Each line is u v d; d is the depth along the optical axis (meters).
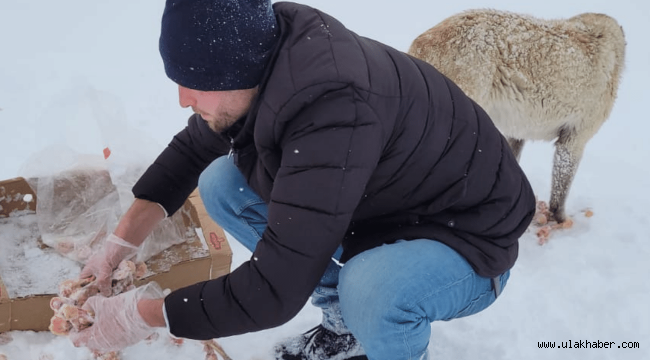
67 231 2.42
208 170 2.32
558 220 3.66
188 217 2.56
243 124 1.77
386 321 1.85
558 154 3.76
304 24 1.66
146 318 1.80
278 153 1.70
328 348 2.37
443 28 3.76
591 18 3.82
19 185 2.47
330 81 1.56
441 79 1.91
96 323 1.84
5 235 2.42
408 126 1.73
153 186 2.13
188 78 1.62
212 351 2.24
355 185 1.61
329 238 1.62
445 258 1.90
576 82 3.70
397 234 1.95
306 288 1.67
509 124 3.87
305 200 1.59
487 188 1.92
